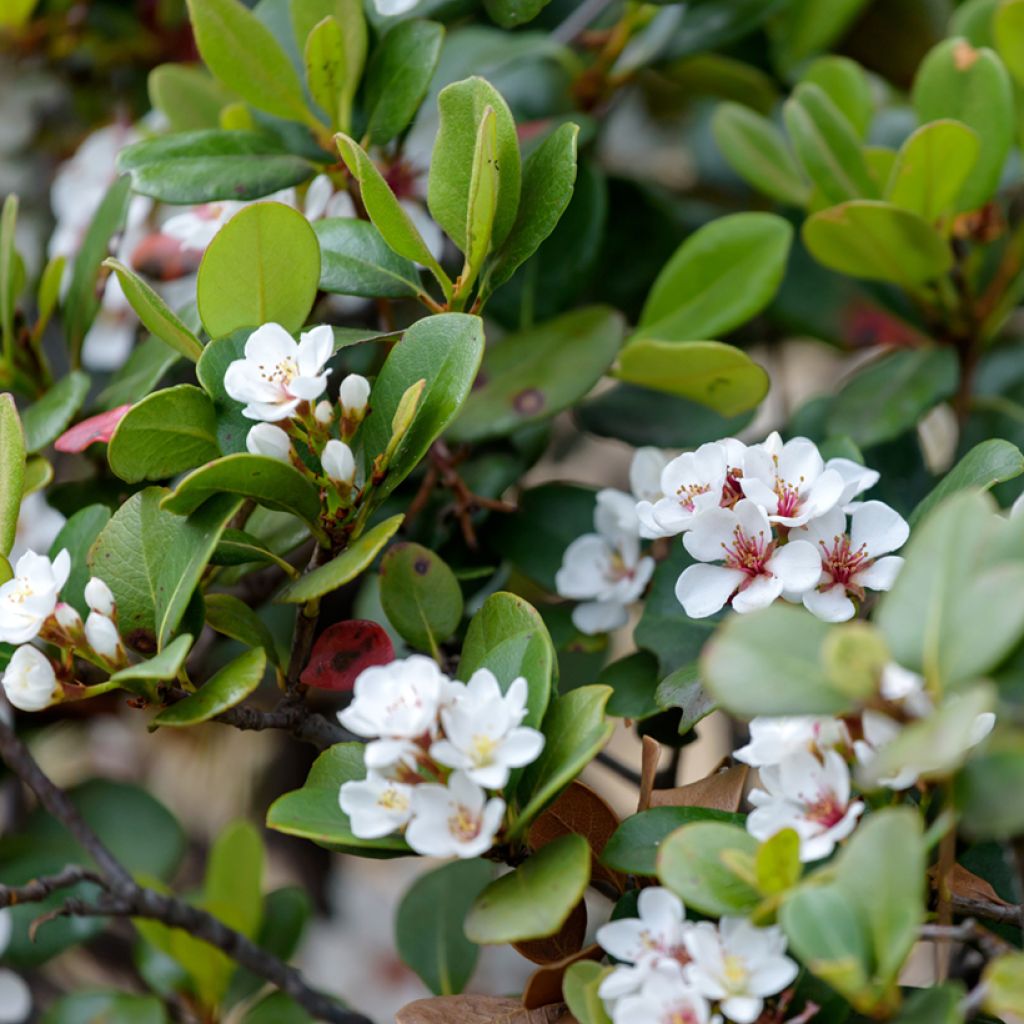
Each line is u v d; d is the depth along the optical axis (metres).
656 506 0.61
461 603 0.65
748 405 0.68
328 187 0.68
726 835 0.58
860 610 0.62
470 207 0.62
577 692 0.60
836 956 0.56
